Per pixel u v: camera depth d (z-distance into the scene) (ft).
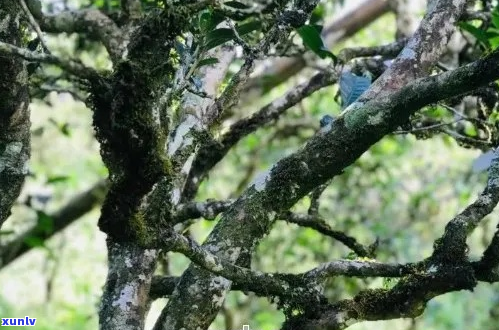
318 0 8.21
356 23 18.95
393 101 7.82
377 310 7.97
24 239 16.15
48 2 15.65
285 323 8.17
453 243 7.77
